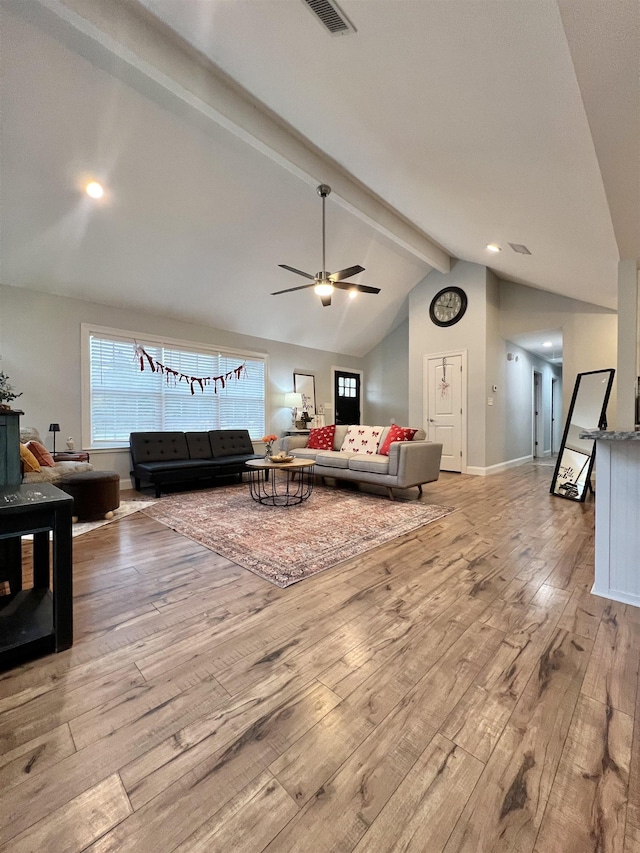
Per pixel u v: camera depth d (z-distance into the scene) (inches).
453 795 35.4
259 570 86.6
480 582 80.1
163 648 58.1
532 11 49.8
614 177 75.6
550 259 153.6
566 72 56.9
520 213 118.0
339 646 58.3
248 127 118.0
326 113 103.7
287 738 41.8
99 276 170.9
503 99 69.9
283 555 95.6
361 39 68.9
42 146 116.7
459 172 106.0
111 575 84.5
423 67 70.0
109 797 35.3
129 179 134.3
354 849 31.0
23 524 54.7
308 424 276.7
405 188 136.5
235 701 47.3
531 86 63.5
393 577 82.7
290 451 209.8
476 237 164.6
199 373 224.8
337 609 69.2
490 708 45.9
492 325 232.1
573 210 101.2
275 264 197.6
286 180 153.9
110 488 132.7
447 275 241.4
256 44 83.9
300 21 69.4
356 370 327.3
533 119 71.5
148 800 35.0
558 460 173.9
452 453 239.3
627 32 44.4
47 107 107.7
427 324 251.3
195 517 134.0
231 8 74.4
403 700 47.3
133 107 114.2
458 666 53.6
